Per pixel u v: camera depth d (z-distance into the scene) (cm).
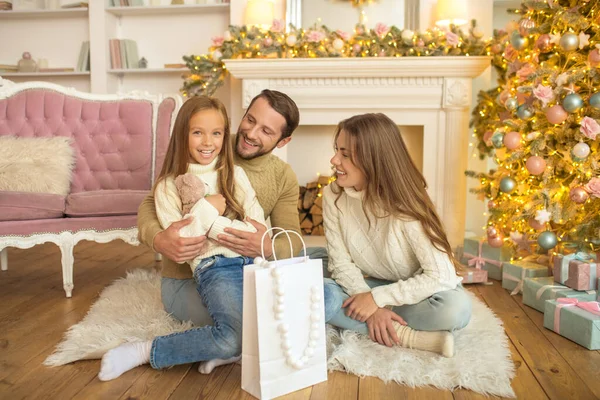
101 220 240
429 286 162
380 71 338
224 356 148
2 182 253
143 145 297
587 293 212
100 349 157
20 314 207
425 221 163
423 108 344
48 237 230
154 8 437
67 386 142
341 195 182
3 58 479
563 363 163
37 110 300
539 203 246
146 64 454
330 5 381
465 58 327
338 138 169
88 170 296
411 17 373
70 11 454
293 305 137
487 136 316
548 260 256
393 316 167
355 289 174
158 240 161
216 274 158
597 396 141
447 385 144
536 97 252
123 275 272
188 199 162
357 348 163
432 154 347
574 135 244
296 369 139
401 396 139
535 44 268
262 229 167
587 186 232
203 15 453
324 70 343
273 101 179
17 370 152
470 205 384
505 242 277
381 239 175
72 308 216
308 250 211
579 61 248
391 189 164
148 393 138
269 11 377
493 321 197
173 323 179
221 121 169
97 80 448
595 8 247
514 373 154
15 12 455
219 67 366
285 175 194
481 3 364
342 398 137
